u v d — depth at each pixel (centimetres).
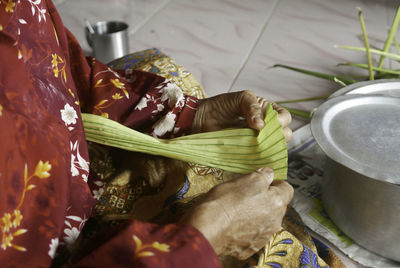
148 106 78
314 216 103
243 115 74
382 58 150
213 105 76
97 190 74
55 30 68
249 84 168
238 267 64
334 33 205
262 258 65
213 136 65
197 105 79
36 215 50
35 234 50
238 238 57
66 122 61
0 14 50
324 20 218
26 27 58
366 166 75
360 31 205
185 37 203
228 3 239
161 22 218
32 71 58
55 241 51
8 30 52
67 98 63
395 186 76
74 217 58
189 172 75
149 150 66
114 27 181
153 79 82
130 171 75
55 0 238
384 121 87
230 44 197
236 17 223
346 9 229
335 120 88
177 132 78
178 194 73
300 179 115
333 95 97
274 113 61
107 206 71
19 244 49
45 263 50
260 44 197
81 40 199
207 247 49
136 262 46
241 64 182
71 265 53
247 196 56
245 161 66
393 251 87
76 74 78
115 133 66
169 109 79
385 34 201
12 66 48
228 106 74
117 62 118
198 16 224
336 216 96
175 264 47
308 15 224
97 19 219
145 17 223
